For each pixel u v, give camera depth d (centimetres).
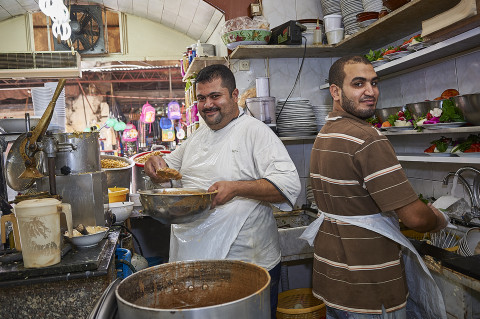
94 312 75
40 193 161
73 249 168
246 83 346
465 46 219
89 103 1081
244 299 71
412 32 282
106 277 149
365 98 156
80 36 636
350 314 152
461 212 227
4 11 604
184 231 194
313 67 358
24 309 145
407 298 169
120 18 645
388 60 264
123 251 217
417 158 241
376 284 149
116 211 261
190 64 387
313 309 229
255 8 345
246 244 190
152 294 91
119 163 355
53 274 145
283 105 314
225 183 172
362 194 150
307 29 326
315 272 170
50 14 304
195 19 506
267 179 181
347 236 153
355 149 146
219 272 95
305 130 311
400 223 250
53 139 176
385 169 141
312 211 329
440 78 265
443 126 209
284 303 262
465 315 166
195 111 409
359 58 159
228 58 349
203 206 158
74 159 192
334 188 155
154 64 659
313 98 360
